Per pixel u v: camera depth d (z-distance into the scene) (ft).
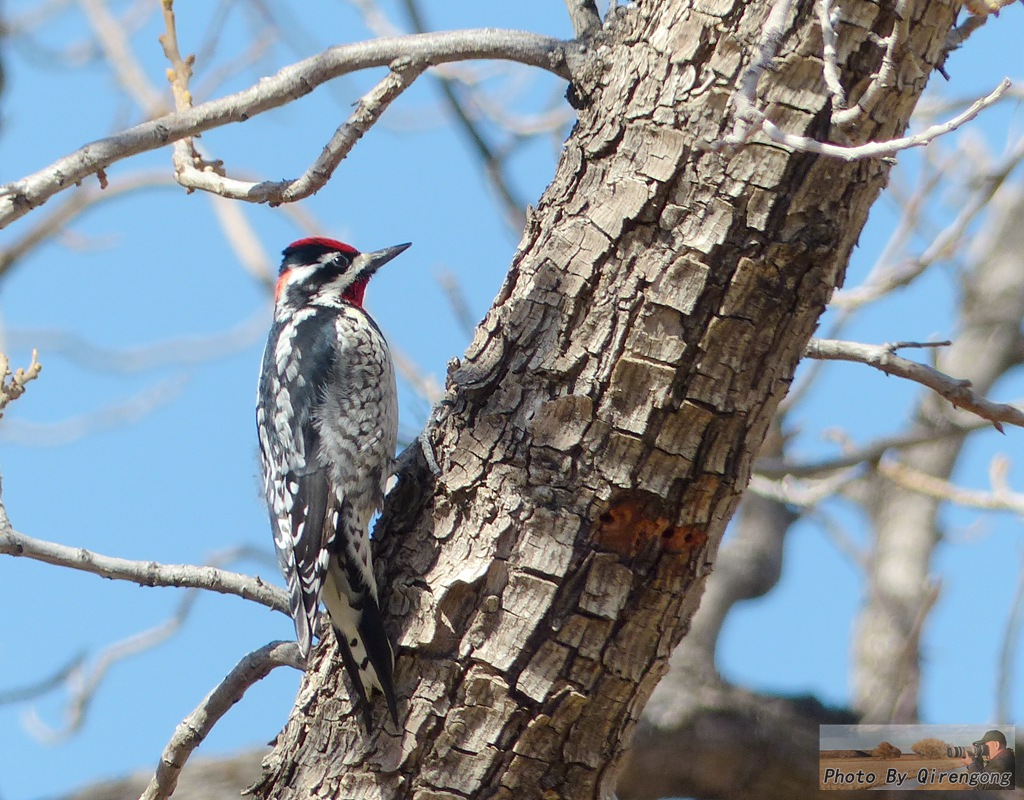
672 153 22.44
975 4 21.21
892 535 53.52
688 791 42.75
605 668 22.98
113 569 26.43
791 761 42.14
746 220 22.00
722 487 22.88
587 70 23.80
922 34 21.79
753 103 19.42
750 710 43.19
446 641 23.39
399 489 25.20
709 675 44.91
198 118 25.29
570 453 22.97
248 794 25.36
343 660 24.25
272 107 25.41
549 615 22.93
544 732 23.04
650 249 22.59
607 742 23.40
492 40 24.58
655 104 22.74
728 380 22.38
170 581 26.86
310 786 24.30
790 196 21.90
